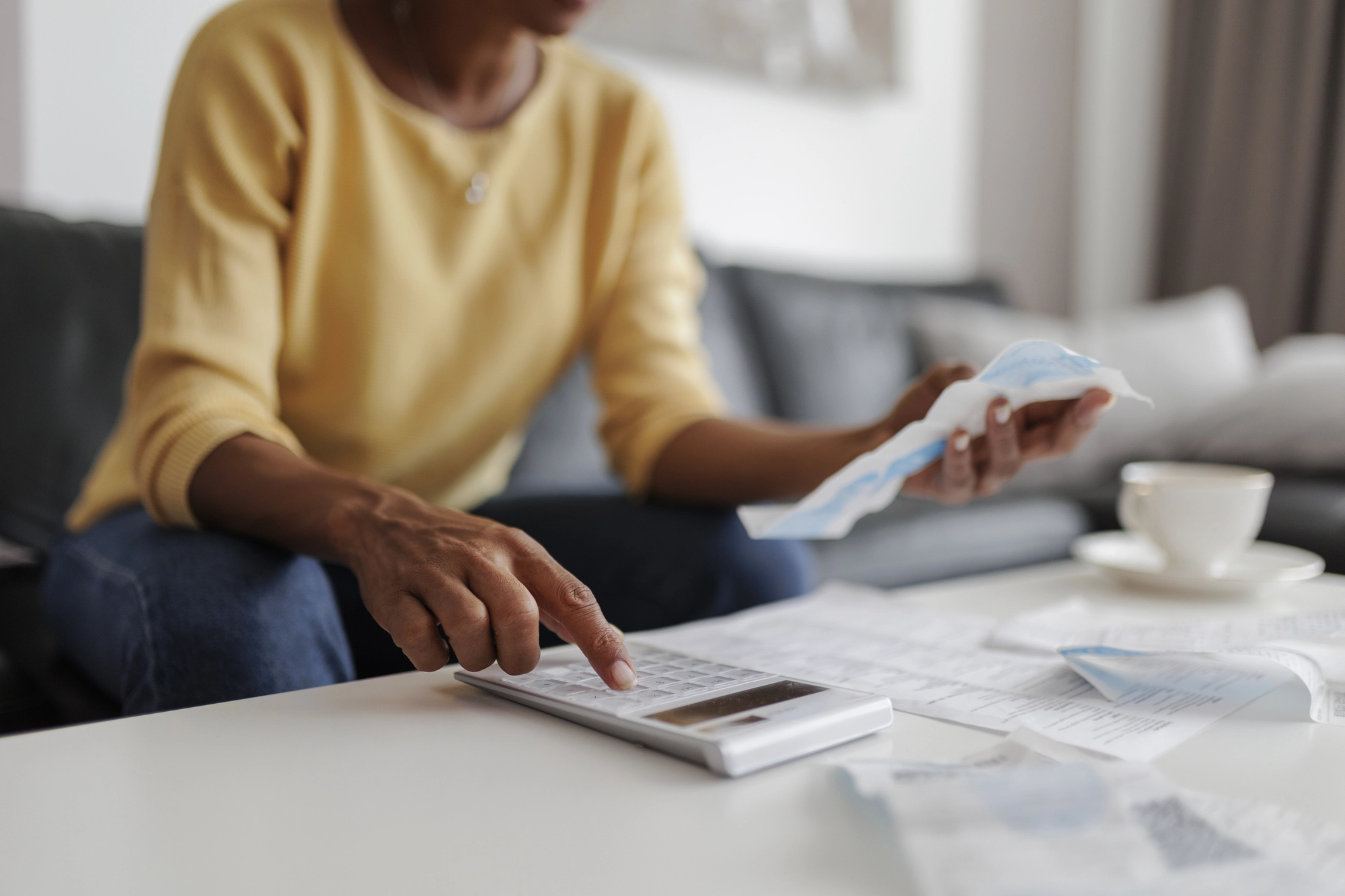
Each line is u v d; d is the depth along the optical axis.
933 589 0.79
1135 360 2.07
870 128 2.55
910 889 0.28
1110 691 0.46
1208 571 0.79
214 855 0.31
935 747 0.40
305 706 0.47
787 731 0.39
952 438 0.67
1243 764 0.38
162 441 0.67
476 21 0.91
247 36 0.84
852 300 2.14
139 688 0.57
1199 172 2.91
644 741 0.40
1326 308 2.60
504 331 1.00
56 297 1.16
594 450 1.61
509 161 0.98
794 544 0.88
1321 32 2.59
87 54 1.47
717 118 2.24
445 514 0.56
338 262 0.90
